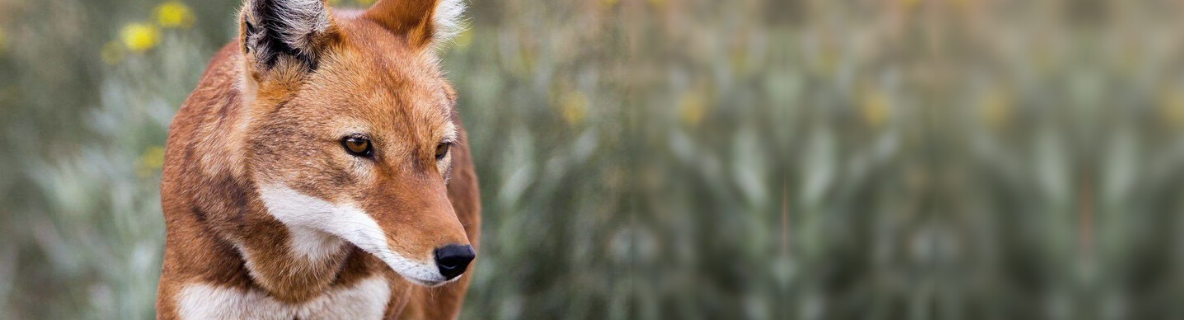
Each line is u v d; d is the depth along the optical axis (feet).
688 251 25.89
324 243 23.43
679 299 26.13
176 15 42.09
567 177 37.27
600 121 37.06
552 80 38.96
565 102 38.75
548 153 37.81
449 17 25.20
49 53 52.80
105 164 37.32
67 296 40.60
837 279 24.49
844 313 24.56
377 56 22.61
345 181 21.63
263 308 23.85
